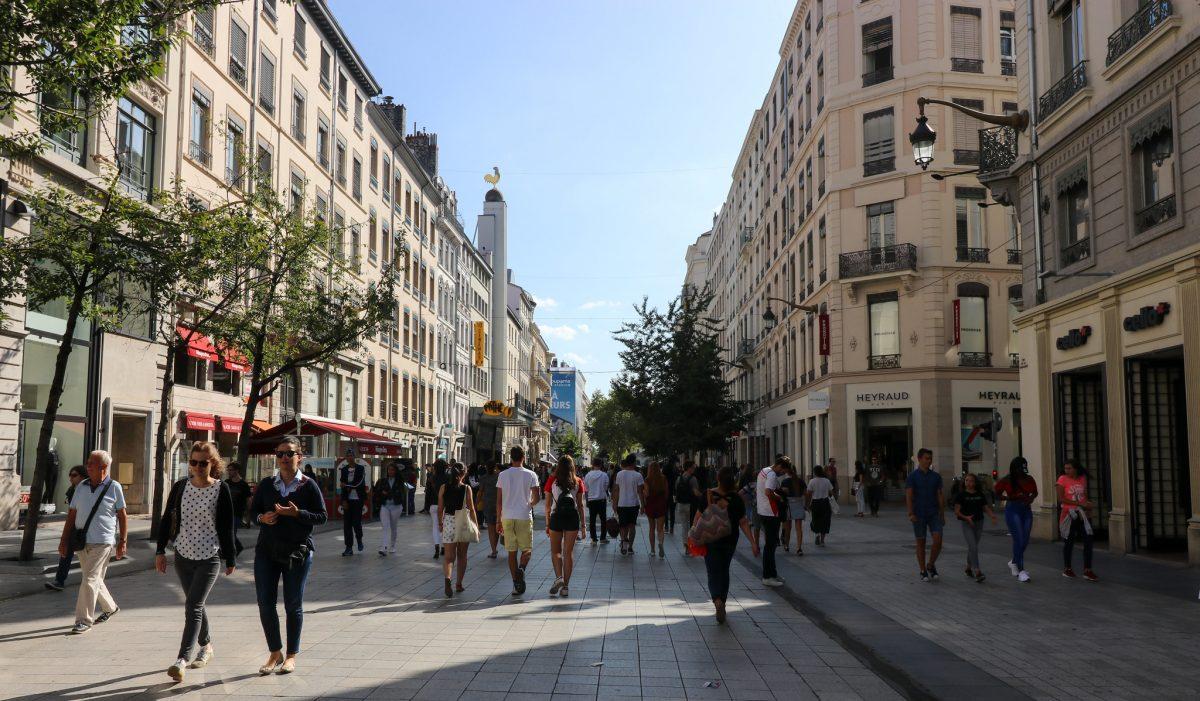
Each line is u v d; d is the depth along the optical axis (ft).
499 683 21.83
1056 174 61.36
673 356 136.98
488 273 250.57
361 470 56.39
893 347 112.57
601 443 329.72
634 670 23.40
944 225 110.11
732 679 22.56
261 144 100.22
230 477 53.47
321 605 34.37
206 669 23.09
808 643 27.32
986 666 23.63
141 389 76.79
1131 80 51.24
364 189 137.18
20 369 62.03
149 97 76.59
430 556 54.24
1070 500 42.06
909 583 41.01
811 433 132.77
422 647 26.13
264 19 101.09
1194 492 45.42
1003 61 111.96
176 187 64.13
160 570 23.38
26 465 64.23
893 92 113.39
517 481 37.81
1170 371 52.21
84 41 34.22
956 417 108.17
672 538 68.39
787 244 149.48
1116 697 20.59
